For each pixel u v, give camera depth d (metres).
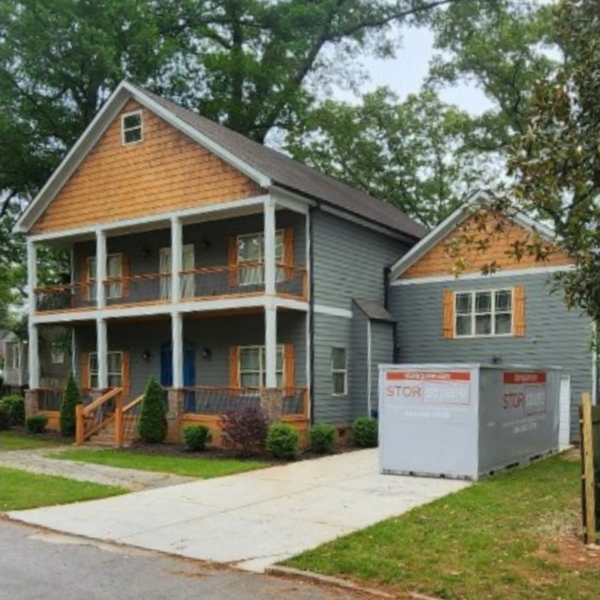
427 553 7.30
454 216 20.58
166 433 18.61
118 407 18.69
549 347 19.16
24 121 25.41
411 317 21.55
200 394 19.42
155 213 19.97
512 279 19.84
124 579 6.69
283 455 15.69
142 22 26.03
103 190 21.17
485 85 29.23
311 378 18.95
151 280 21.22
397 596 6.11
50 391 22.09
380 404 13.44
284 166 21.47
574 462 14.79
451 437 12.70
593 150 5.38
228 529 8.77
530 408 15.09
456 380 12.76
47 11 23.41
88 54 24.31
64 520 9.33
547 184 5.61
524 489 11.29
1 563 7.24
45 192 22.28
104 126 21.19
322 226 19.67
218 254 20.62
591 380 18.45
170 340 21.92
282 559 7.30
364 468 14.10
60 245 24.16
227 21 30.75
